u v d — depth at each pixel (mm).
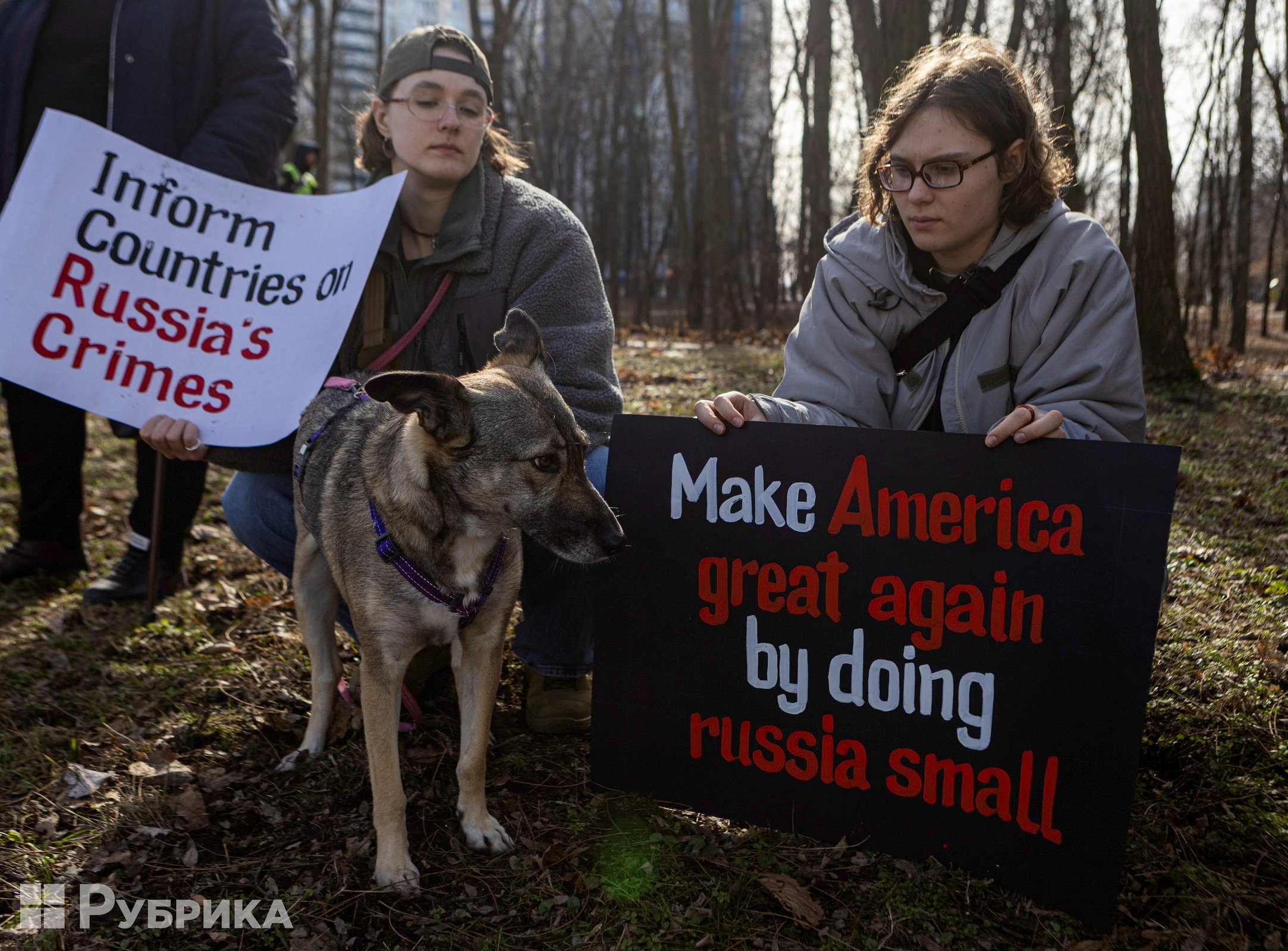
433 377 2020
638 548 2273
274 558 3053
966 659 1988
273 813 2361
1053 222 2230
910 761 2047
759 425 2158
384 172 2941
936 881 2004
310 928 1936
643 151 32688
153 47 3400
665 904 1963
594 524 2154
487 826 2219
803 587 2129
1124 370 2150
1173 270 8727
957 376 2311
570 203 34062
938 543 2006
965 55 2184
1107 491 1857
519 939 1890
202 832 2273
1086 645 1875
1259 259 35594
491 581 2189
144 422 2760
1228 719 2404
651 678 2279
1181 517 4133
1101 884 1842
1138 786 2295
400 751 2617
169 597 3732
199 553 4230
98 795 2434
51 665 3139
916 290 2326
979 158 2068
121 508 4918
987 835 1979
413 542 2100
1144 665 1815
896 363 2436
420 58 2596
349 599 2213
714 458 2199
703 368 9234
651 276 30594
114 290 2799
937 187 2107
